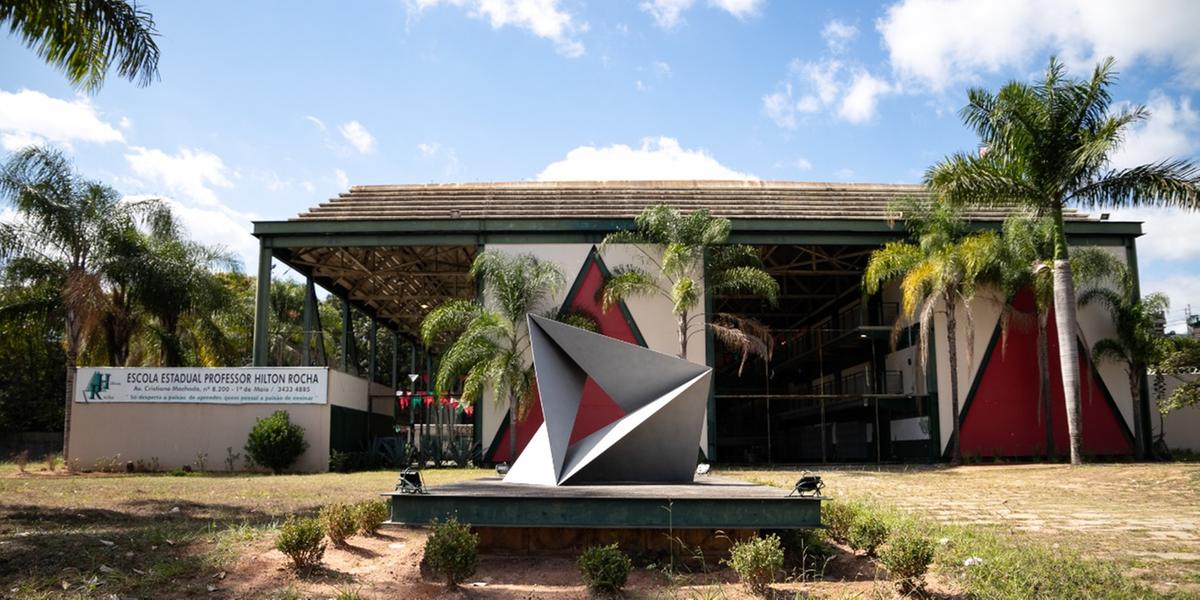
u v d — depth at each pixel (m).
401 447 27.30
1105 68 21.56
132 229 24.55
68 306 23.16
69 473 22.83
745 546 6.81
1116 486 16.58
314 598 6.23
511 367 24.36
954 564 7.64
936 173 22.89
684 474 10.68
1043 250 26.16
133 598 6.13
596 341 11.07
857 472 22.38
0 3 11.24
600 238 27.28
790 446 41.41
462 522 7.56
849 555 8.02
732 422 41.53
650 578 7.18
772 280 25.83
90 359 27.03
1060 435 27.66
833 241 27.62
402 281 34.88
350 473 23.20
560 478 10.20
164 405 24.81
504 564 7.63
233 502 13.17
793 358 36.53
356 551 8.19
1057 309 23.14
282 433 23.66
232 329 29.72
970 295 25.42
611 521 7.49
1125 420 27.67
